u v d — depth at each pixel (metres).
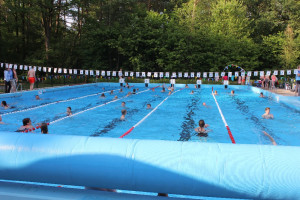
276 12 34.31
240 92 18.44
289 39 27.92
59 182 2.88
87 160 2.74
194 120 8.91
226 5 31.78
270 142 6.33
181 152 2.66
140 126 7.99
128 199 2.71
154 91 18.86
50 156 2.81
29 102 12.58
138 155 2.68
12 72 14.20
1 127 7.50
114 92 18.06
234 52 28.30
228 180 2.54
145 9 31.89
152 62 27.95
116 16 30.69
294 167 2.46
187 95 16.47
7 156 2.88
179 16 30.73
